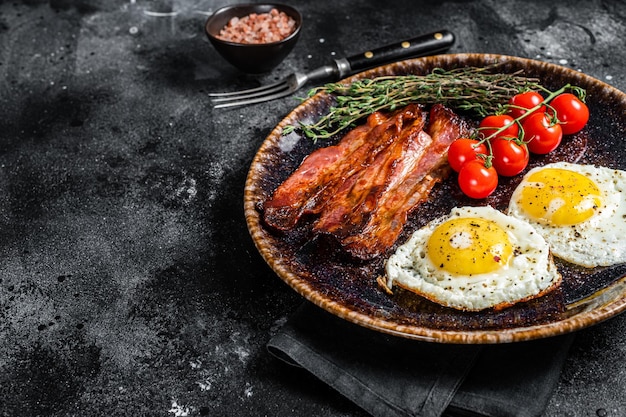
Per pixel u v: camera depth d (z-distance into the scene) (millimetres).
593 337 528
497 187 583
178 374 534
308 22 801
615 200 547
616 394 504
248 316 560
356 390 506
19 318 571
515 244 528
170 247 606
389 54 700
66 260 605
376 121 615
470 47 747
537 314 505
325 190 575
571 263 528
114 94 738
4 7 849
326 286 530
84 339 556
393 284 528
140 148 685
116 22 821
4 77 766
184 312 565
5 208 647
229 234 610
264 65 712
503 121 594
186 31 804
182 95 730
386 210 562
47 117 721
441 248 523
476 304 509
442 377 501
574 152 596
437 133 601
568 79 634
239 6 733
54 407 523
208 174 657
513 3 797
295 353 518
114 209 638
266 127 690
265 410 516
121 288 583
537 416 486
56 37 807
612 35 747
